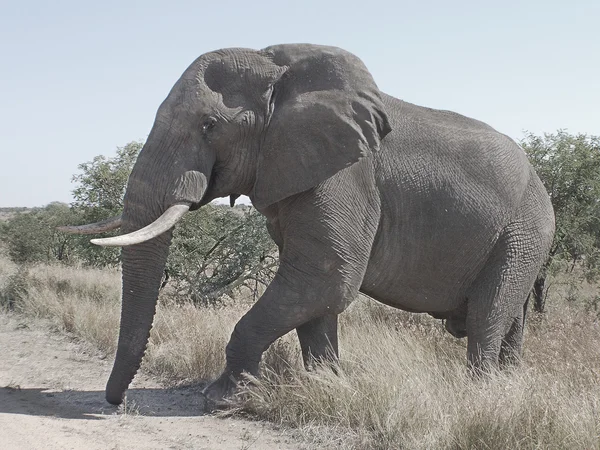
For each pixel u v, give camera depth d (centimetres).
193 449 495
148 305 593
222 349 757
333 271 596
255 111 598
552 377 611
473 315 672
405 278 655
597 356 693
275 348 683
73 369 786
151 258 588
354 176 608
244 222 1264
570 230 1099
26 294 1273
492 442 470
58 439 490
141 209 577
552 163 1115
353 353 710
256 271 1226
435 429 504
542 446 458
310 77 607
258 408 590
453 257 652
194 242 1270
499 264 666
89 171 1446
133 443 499
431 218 636
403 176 628
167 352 805
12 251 2084
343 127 582
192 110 580
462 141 652
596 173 1102
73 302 1104
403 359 660
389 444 502
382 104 604
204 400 611
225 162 603
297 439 529
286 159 587
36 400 632
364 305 1002
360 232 607
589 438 459
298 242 599
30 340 956
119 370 590
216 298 1196
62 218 2159
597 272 1188
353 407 555
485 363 661
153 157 580
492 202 650
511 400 505
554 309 1070
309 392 577
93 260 1684
